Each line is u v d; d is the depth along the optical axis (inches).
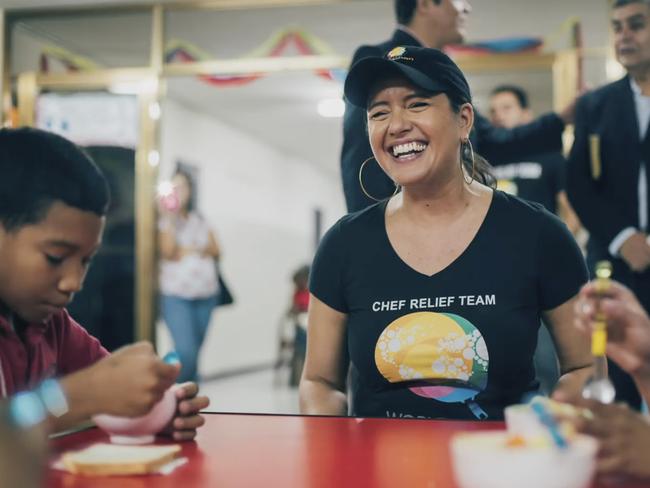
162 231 205.8
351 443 35.9
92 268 191.2
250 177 363.9
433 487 27.7
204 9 179.2
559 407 29.1
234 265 344.2
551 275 56.2
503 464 24.1
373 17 175.6
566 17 170.4
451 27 90.7
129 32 185.8
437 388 54.1
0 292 38.3
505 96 161.9
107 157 188.1
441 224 57.4
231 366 335.6
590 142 104.4
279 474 30.0
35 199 36.4
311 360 60.5
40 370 44.5
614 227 101.2
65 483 28.7
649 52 101.2
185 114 297.3
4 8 184.9
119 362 33.7
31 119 188.4
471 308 54.7
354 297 57.9
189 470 30.9
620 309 33.7
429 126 56.7
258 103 300.4
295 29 179.5
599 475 28.3
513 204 58.1
